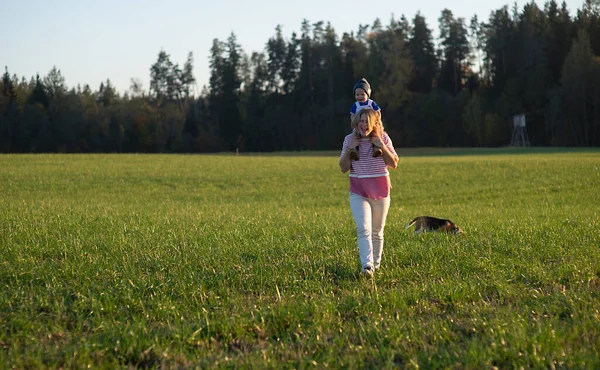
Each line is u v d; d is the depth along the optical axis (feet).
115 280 18.42
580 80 240.94
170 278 18.63
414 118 278.26
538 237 26.45
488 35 317.01
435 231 29.27
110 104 308.40
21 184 84.23
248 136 300.81
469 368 11.48
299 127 300.40
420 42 318.65
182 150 290.15
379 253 20.56
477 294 17.03
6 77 265.54
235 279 18.69
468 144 272.10
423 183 89.97
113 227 31.01
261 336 13.98
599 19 280.92
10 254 22.30
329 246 24.57
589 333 13.20
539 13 311.47
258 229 30.81
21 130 261.85
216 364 11.87
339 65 319.06
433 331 13.70
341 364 11.91
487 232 29.22
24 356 12.26
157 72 352.90
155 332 13.85
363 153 19.76
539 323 13.75
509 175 95.50
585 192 76.84
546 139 260.21
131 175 97.81
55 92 279.69
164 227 31.73
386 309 15.56
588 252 22.38
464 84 326.85
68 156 132.26
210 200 73.51
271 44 328.49
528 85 262.88
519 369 11.43
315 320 14.57
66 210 43.24
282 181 94.07
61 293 16.96
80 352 12.44
